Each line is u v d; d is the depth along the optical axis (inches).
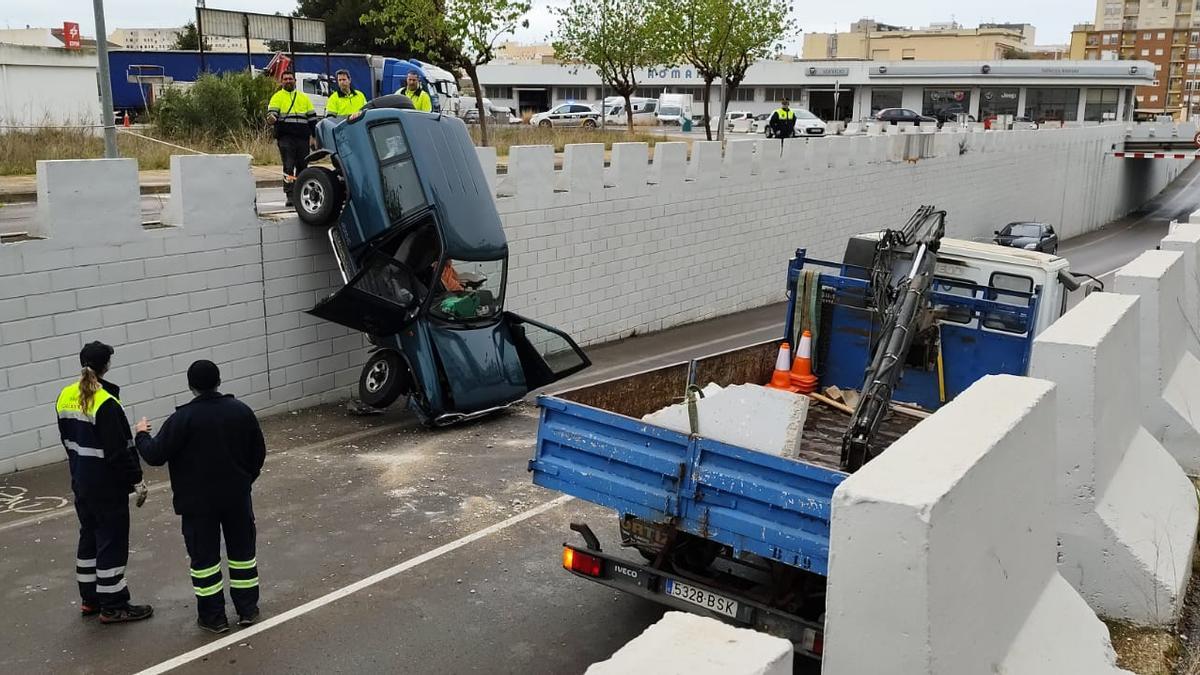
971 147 1317.7
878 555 143.0
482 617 268.2
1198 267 451.5
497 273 480.4
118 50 1421.0
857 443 263.4
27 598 269.4
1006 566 171.9
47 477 363.6
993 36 4271.7
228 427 248.1
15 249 356.8
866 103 2952.8
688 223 763.4
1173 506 275.3
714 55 1352.1
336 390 495.8
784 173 886.4
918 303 302.4
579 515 346.3
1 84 1067.9
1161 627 236.4
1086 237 1836.9
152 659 239.6
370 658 243.9
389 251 452.1
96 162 378.6
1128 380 281.3
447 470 391.2
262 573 291.3
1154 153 2060.8
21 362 364.2
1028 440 183.8
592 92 3137.3
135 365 402.3
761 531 216.4
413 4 1007.6
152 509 339.9
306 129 532.7
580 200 645.3
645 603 279.9
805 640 218.4
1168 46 6063.0
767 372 358.0
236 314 441.1
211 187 423.2
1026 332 334.3
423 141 450.0
